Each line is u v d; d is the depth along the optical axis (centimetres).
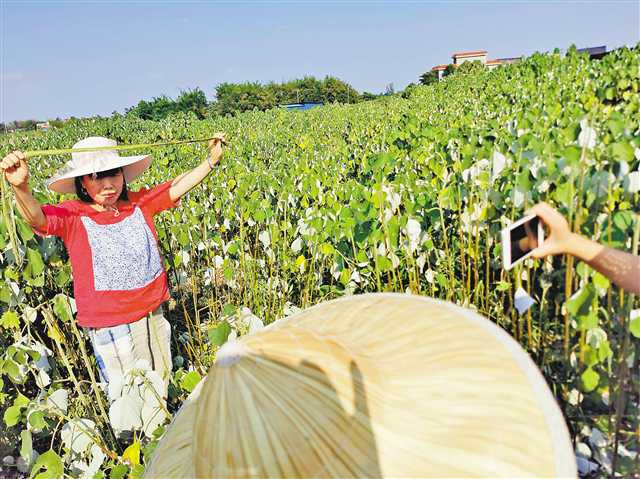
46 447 351
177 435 142
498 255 283
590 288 196
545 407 109
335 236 365
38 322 423
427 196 357
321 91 6450
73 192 323
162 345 348
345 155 755
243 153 1069
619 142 213
